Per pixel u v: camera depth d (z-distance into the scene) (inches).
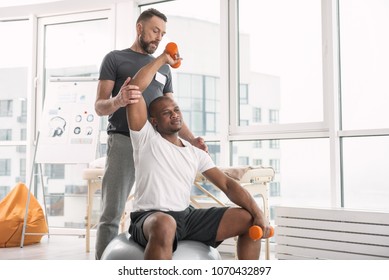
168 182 71.5
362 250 101.4
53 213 181.8
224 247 139.3
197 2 164.6
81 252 141.0
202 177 112.4
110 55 92.0
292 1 146.9
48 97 163.6
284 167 146.9
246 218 72.7
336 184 132.1
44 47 187.6
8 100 189.8
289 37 147.3
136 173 73.7
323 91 137.9
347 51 136.4
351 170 134.6
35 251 142.8
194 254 68.6
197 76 163.9
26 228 154.1
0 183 189.2
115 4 173.5
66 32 186.2
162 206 70.4
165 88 99.8
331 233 106.2
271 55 150.5
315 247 108.6
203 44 163.2
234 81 154.8
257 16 153.4
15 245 153.3
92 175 138.3
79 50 184.4
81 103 159.8
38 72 186.4
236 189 74.9
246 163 154.2
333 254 105.6
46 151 157.8
